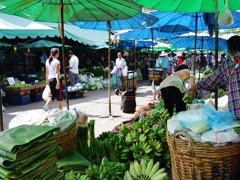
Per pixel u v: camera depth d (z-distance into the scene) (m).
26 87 10.59
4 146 1.71
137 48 21.75
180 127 2.44
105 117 8.09
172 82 5.00
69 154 2.63
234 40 2.86
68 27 14.71
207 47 11.04
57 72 8.09
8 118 8.10
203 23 7.48
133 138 3.29
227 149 2.29
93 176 2.27
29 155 1.80
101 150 3.01
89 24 6.96
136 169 1.96
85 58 17.92
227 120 2.41
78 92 11.99
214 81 3.13
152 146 3.24
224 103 4.82
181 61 13.47
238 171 2.60
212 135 2.30
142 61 21.91
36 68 14.45
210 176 2.36
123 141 3.36
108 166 2.44
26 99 10.62
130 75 10.92
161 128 3.55
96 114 8.52
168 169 3.32
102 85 15.29
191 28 8.16
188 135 2.34
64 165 2.42
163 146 3.32
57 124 2.51
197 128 2.34
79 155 2.67
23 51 13.15
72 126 2.63
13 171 1.72
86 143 2.97
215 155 2.29
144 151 3.18
